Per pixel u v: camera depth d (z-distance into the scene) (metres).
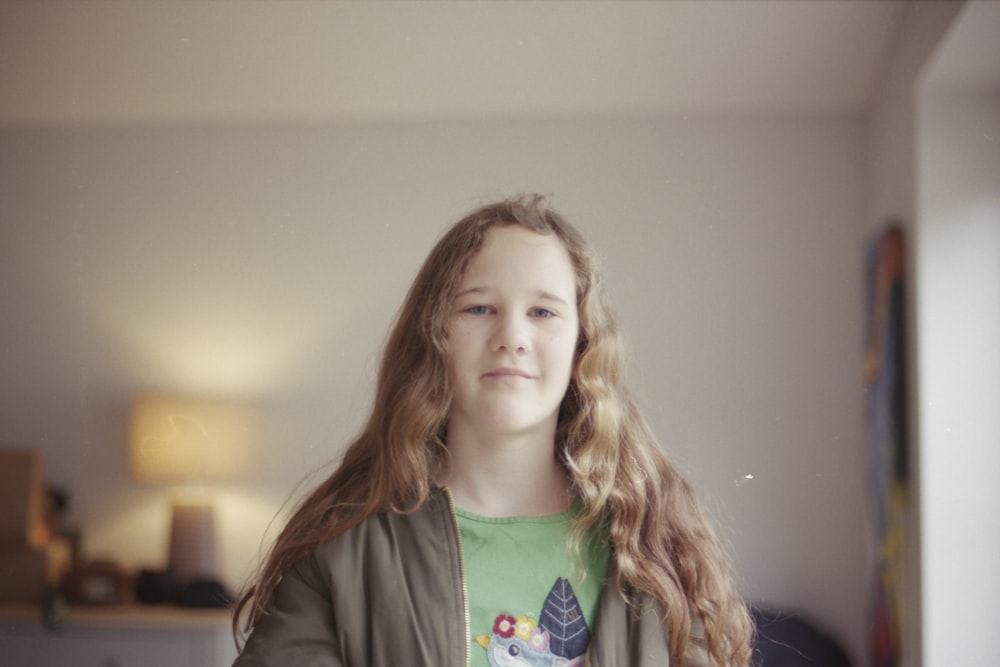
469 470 1.05
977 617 1.50
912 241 1.55
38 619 1.77
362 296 1.78
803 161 1.73
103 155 1.85
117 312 1.85
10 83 1.80
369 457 1.09
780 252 1.73
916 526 1.53
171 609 1.77
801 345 1.71
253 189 1.81
